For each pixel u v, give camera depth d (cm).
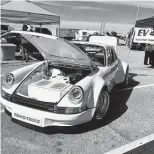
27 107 292
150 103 480
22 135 298
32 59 938
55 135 304
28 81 346
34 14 975
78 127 331
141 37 923
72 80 365
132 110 427
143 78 748
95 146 284
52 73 405
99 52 446
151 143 301
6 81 329
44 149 270
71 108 283
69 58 372
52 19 1038
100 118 355
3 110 375
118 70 498
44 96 304
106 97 364
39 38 348
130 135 321
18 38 429
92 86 320
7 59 894
